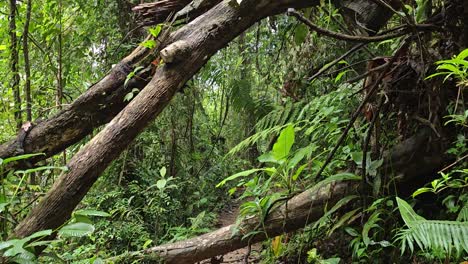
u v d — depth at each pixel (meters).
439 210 3.21
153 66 3.85
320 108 4.09
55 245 3.95
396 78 3.29
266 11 3.60
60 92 5.48
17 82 4.89
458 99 2.88
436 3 3.62
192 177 7.30
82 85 6.27
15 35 4.81
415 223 1.99
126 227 4.92
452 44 3.04
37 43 5.59
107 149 3.07
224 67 7.81
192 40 3.41
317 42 4.90
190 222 6.19
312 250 3.28
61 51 5.67
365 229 2.91
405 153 3.26
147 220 5.72
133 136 3.20
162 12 4.00
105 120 3.95
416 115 3.27
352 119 3.10
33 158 3.74
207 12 3.59
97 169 3.04
